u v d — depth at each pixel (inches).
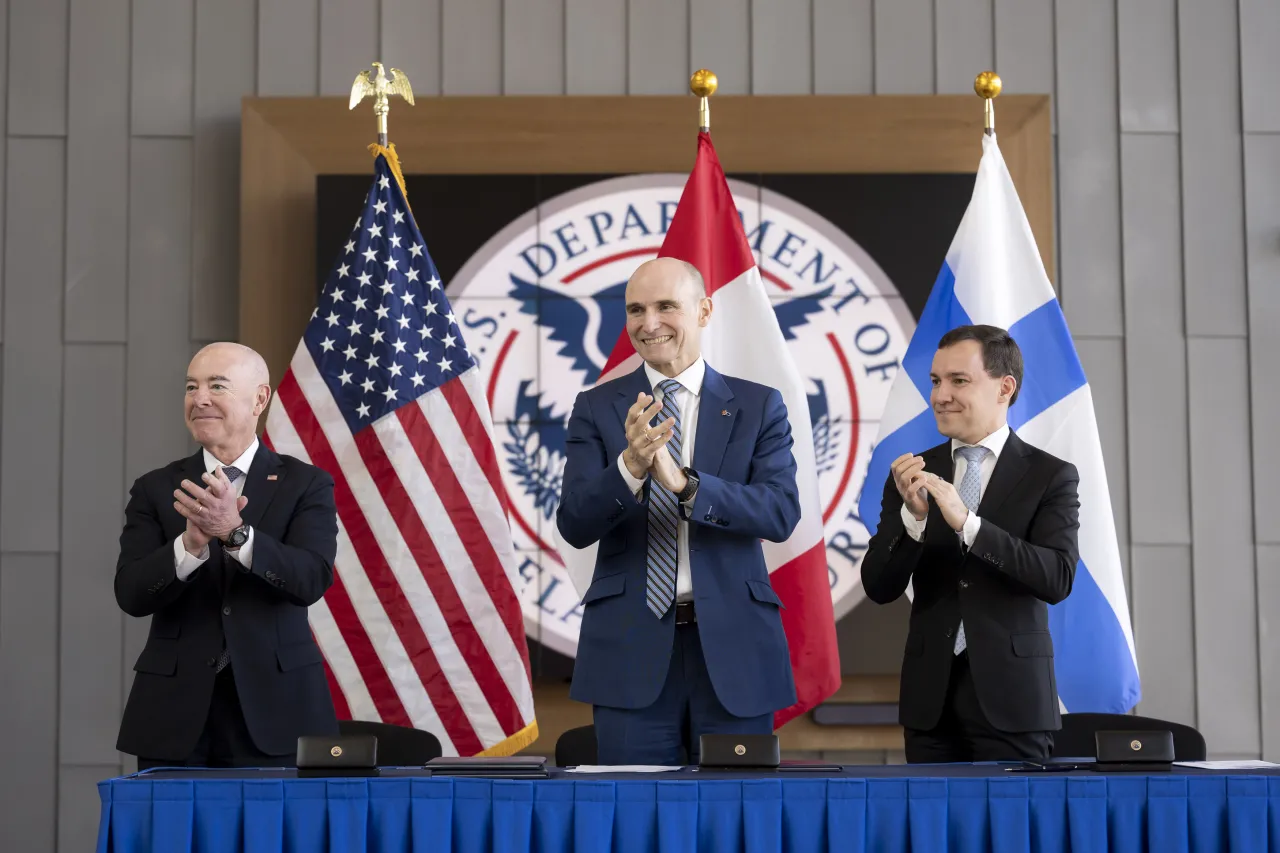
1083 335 173.6
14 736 164.7
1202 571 171.3
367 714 141.6
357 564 143.3
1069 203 174.9
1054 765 87.0
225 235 172.4
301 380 145.9
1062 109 176.1
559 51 175.0
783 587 138.6
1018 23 176.9
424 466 144.9
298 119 170.1
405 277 149.9
